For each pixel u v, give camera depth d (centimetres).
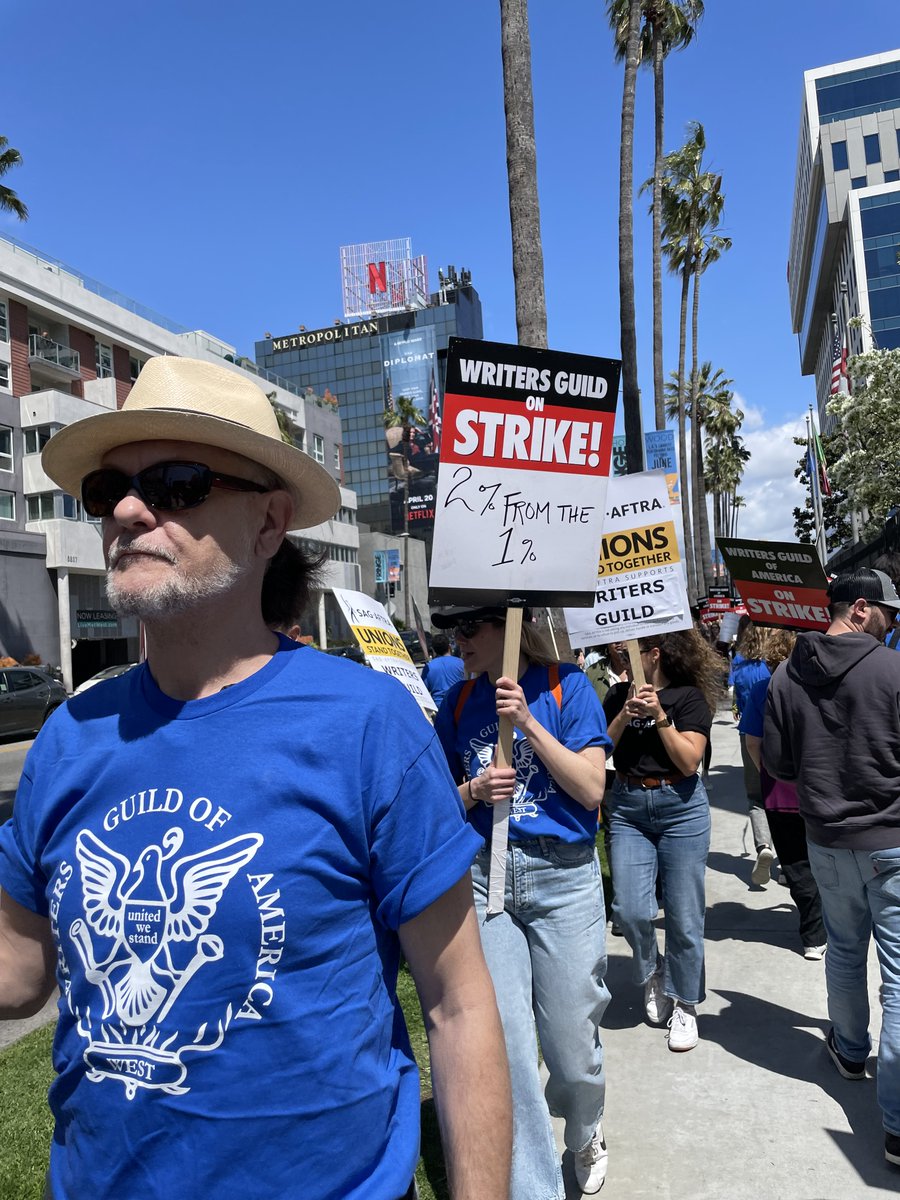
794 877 459
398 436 7869
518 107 619
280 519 145
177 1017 111
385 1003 125
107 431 134
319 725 122
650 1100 329
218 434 132
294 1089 110
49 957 138
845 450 2397
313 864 115
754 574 520
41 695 1934
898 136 6775
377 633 425
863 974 329
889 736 296
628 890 374
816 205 7656
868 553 1166
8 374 3278
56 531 3209
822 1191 273
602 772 262
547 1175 234
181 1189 108
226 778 118
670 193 2544
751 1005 405
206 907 112
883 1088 282
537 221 622
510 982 250
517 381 266
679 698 378
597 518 276
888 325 6166
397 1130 122
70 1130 117
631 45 1404
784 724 322
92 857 119
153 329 4006
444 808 130
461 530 262
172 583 128
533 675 279
